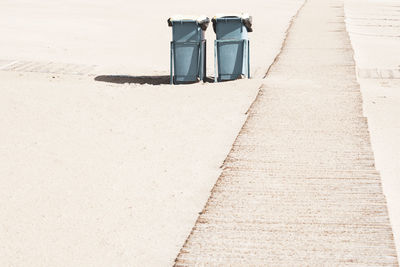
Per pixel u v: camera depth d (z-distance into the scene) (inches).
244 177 414.9
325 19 1312.7
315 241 325.7
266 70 794.8
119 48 958.4
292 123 534.6
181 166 441.4
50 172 431.5
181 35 713.0
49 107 597.6
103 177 422.0
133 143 492.4
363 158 449.1
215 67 722.8
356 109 579.8
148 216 362.6
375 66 820.6
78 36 1048.2
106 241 332.8
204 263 305.6
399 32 1162.6
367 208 365.4
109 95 650.2
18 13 1298.0
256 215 358.3
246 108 590.2
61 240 333.1
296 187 397.7
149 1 1574.8
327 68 781.9
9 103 608.7
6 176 423.2
